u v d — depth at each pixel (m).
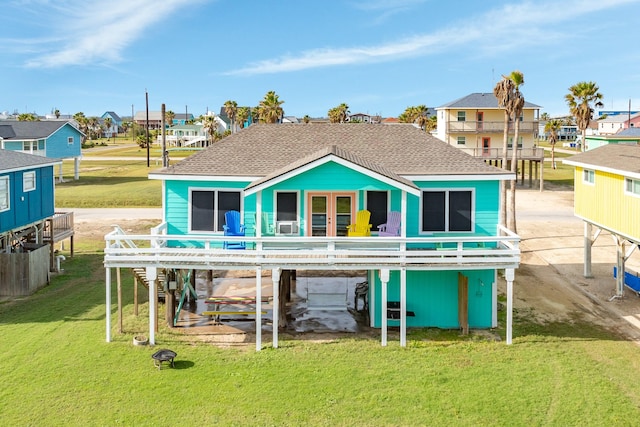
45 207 29.47
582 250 33.41
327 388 15.81
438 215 21.55
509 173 21.08
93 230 39.25
